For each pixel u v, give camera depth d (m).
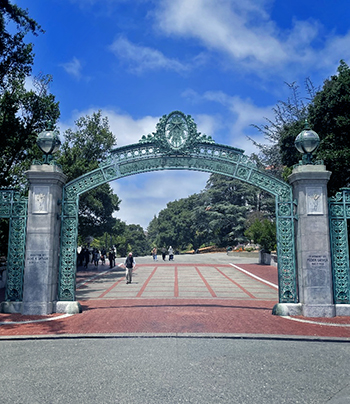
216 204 51.28
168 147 11.28
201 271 24.88
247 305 11.94
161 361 6.30
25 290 10.37
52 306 10.54
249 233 31.27
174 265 30.22
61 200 11.14
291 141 18.05
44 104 16.83
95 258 29.30
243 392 4.97
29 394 4.92
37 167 10.71
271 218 46.03
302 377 5.58
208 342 7.61
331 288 10.24
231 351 6.96
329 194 14.96
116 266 31.59
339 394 4.95
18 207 10.95
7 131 14.45
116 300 13.02
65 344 7.53
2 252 15.34
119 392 4.96
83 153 23.33
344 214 10.72
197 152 11.43
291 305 10.33
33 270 10.43
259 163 37.31
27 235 10.57
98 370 5.87
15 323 9.37
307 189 10.57
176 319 9.70
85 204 25.61
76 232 11.09
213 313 10.51
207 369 5.89
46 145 10.97
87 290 16.11
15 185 17.11
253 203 50.69
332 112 14.66
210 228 52.34
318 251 10.30
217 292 15.05
